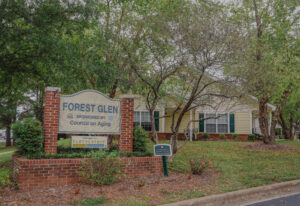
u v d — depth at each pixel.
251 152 13.75
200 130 22.06
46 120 7.79
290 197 6.89
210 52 9.23
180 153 13.08
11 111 22.59
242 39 9.54
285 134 29.91
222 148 15.13
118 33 11.20
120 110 8.99
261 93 11.09
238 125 22.02
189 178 8.02
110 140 11.05
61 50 9.95
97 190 6.61
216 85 10.05
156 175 8.30
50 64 10.20
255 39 10.32
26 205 5.48
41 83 13.62
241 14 13.71
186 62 9.27
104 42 10.79
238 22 9.76
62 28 10.51
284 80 11.86
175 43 9.45
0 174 7.28
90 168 7.02
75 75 11.71
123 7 12.06
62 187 6.78
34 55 10.13
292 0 13.83
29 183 6.61
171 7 10.16
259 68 9.81
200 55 9.20
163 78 9.98
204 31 9.14
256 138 21.19
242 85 9.39
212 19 9.32
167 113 21.83
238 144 17.09
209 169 9.53
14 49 10.12
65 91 15.16
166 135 20.83
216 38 9.21
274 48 13.77
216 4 9.60
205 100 10.48
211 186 7.39
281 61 13.02
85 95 8.47
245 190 7.02
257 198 6.79
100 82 11.01
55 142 7.84
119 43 10.91
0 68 10.34
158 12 10.34
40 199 5.86
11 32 9.31
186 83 10.49
